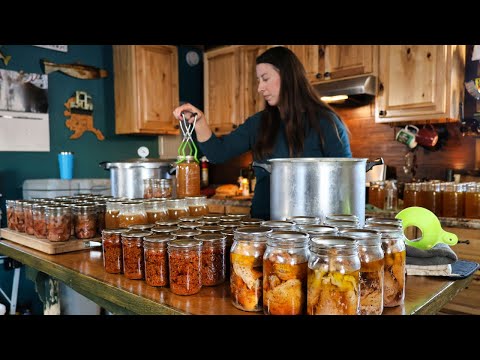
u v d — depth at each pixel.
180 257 0.86
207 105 4.05
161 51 3.53
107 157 3.51
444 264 0.98
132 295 0.87
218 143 1.63
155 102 3.49
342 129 1.44
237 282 0.78
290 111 1.47
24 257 1.32
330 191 0.95
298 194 0.96
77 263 1.15
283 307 0.72
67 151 3.24
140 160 1.63
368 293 0.73
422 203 2.38
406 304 0.80
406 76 2.77
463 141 2.78
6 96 2.87
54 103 3.15
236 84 3.72
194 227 1.04
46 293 1.39
